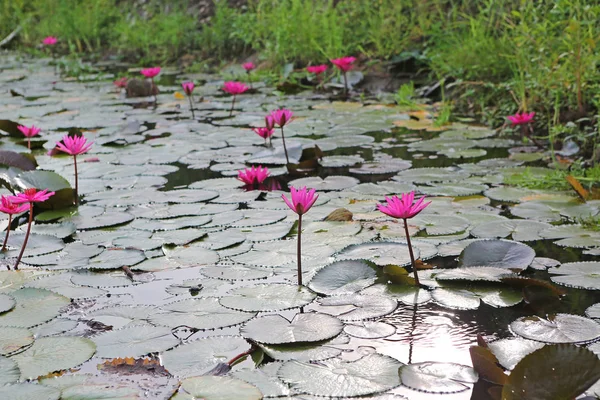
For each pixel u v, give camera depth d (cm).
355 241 255
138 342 184
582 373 145
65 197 304
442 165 366
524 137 407
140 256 246
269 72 698
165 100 607
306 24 691
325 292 214
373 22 656
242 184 335
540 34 459
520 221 270
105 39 1014
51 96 645
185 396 155
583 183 321
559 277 221
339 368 169
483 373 163
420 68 611
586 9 399
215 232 268
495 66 516
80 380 163
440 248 247
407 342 183
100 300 213
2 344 183
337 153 400
